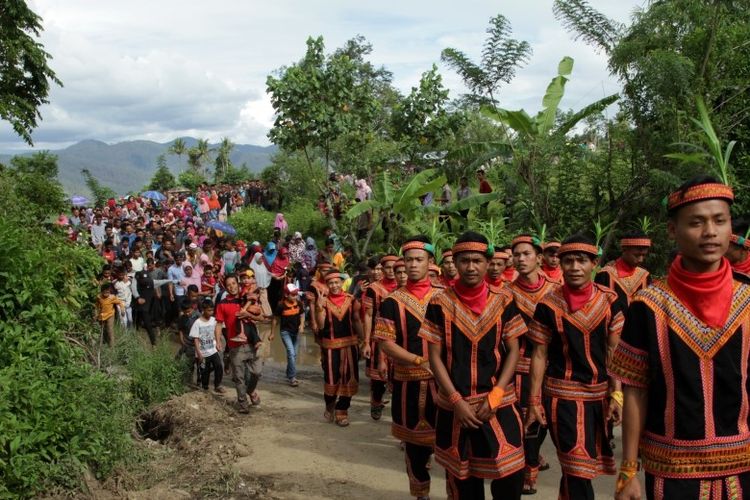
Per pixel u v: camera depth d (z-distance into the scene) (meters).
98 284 9.04
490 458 4.30
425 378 5.21
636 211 12.66
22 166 15.89
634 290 6.40
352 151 18.55
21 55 16.66
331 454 7.07
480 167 17.70
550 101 13.05
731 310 2.70
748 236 4.76
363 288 8.56
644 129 12.41
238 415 8.47
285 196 26.38
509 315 4.43
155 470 6.46
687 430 2.73
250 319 8.68
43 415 5.52
